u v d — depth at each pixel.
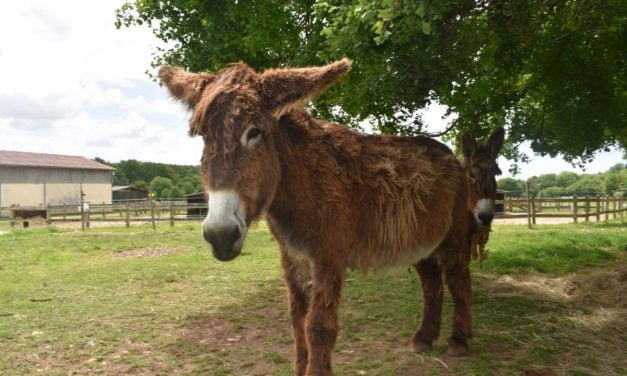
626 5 5.95
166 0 7.82
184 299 6.94
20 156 47.09
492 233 14.60
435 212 4.01
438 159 4.25
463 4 5.23
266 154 2.79
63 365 4.52
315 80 2.75
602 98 8.05
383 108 6.83
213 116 2.66
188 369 4.37
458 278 4.47
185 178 93.31
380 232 3.60
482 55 7.05
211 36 7.48
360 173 3.52
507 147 10.44
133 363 4.52
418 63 5.18
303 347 3.57
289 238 3.24
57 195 47.88
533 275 7.64
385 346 4.74
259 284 7.80
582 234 13.14
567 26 6.13
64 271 9.42
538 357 4.26
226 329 5.50
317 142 3.38
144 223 23.66
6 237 16.31
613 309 5.63
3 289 7.73
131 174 92.06
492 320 5.34
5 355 4.75
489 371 4.03
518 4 5.89
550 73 8.16
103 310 6.37
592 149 9.12
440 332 5.10
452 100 7.19
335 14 5.27
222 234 2.51
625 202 28.30
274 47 7.49
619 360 4.23
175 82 3.12
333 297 3.21
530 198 19.64
